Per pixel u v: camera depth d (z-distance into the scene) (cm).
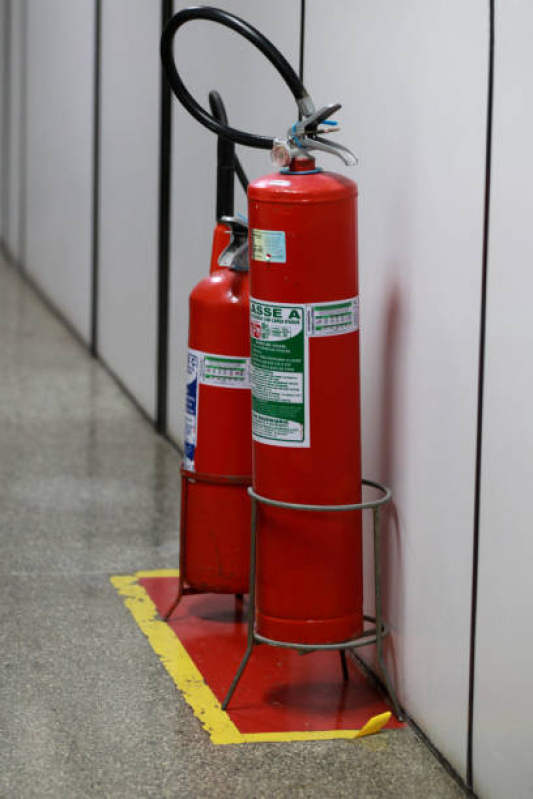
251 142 313
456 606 271
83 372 685
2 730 290
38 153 929
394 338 302
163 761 278
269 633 301
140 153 590
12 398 618
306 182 279
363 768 278
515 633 242
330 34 339
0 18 1121
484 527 255
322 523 292
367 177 315
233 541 343
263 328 287
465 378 262
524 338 235
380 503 293
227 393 336
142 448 541
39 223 933
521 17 232
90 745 284
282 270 281
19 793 263
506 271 241
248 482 339
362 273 322
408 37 285
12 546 416
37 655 332
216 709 304
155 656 334
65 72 796
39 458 519
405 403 297
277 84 392
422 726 293
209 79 477
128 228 622
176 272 531
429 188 277
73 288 788
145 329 588
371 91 309
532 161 229
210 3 479
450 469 272
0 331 790
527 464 236
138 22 586
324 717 301
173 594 380
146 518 450
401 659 305
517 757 242
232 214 344
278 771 275
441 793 268
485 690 256
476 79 252
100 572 396
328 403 287
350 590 299
